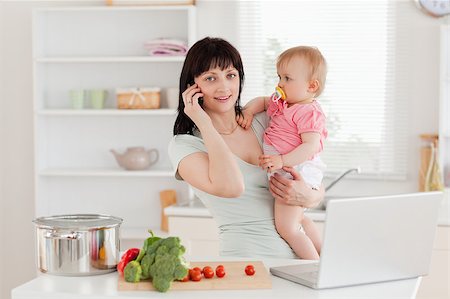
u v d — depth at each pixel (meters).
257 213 2.58
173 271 1.95
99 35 4.68
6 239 4.84
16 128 4.78
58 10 4.48
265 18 4.56
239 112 2.68
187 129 2.61
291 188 2.53
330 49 4.50
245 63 4.59
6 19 4.74
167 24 4.62
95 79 4.70
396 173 4.45
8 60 4.76
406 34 4.40
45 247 2.11
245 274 2.08
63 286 2.01
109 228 2.14
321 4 4.50
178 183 4.68
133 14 4.64
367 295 1.95
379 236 2.03
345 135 4.50
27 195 4.80
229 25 4.60
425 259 2.15
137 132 4.71
